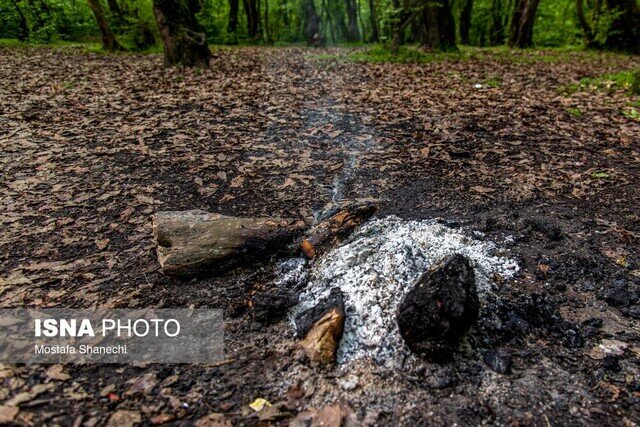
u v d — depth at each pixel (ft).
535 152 16.20
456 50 46.16
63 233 11.37
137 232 11.41
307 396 6.76
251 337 7.97
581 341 7.68
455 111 21.13
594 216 11.86
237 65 37.78
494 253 10.06
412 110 21.40
